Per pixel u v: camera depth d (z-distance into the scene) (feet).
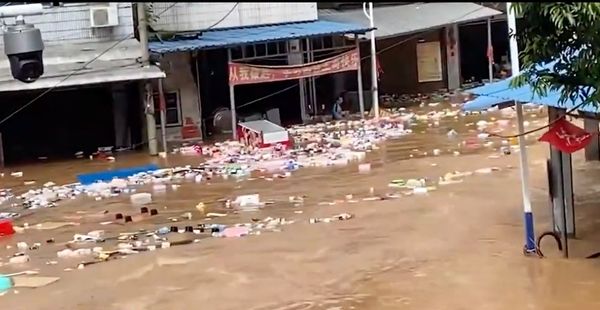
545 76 32.65
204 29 94.38
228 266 42.09
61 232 52.70
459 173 61.41
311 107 103.35
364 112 103.09
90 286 40.50
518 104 38.75
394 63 118.21
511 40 38.37
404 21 107.76
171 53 86.69
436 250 42.24
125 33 84.94
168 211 56.44
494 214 48.42
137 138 89.04
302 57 99.14
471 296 35.06
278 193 59.52
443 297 35.22
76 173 74.84
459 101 107.55
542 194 52.19
